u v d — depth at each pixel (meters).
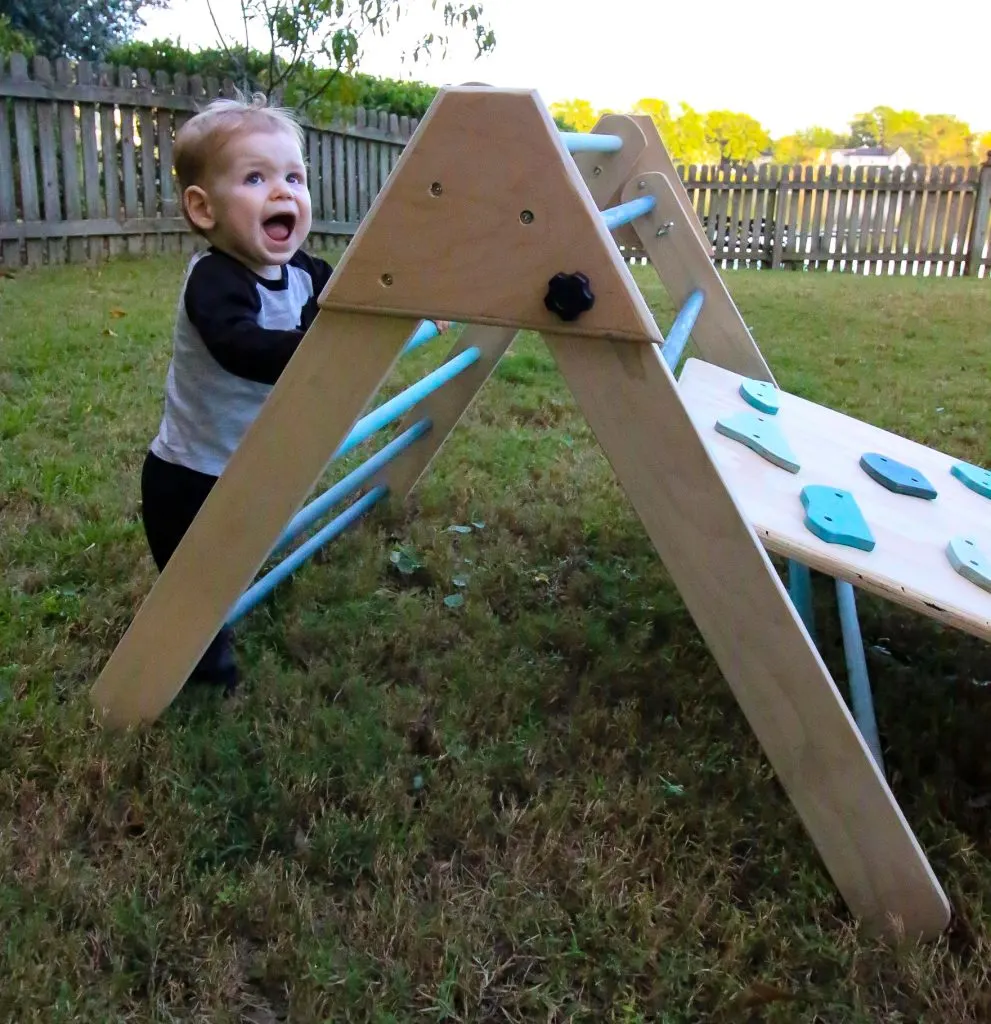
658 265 3.10
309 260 2.40
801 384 5.22
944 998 1.57
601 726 2.23
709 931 1.68
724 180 12.82
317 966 1.55
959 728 2.30
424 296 1.64
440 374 2.68
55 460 3.48
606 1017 1.54
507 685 2.36
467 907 1.72
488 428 4.21
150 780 1.94
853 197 12.62
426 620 2.63
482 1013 1.53
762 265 13.05
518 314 1.60
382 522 3.27
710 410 2.52
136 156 8.88
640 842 1.87
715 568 1.67
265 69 9.94
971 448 4.32
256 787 1.96
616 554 3.14
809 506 2.02
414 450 3.26
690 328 2.53
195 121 2.06
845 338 6.75
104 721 2.08
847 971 1.62
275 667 2.37
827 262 12.88
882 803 1.68
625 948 1.62
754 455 2.32
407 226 1.61
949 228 12.65
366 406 1.76
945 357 6.21
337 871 1.78
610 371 1.61
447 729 2.17
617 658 2.49
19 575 2.73
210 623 1.99
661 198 3.00
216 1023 1.48
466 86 1.54
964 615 1.75
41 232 8.06
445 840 1.88
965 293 9.55
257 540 1.90
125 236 8.82
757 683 1.70
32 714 2.10
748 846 1.91
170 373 2.21
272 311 2.19
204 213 2.07
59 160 8.27
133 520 3.10
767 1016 1.53
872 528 2.04
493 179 1.55
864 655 2.60
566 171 1.52
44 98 7.87
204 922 1.64
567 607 2.80
